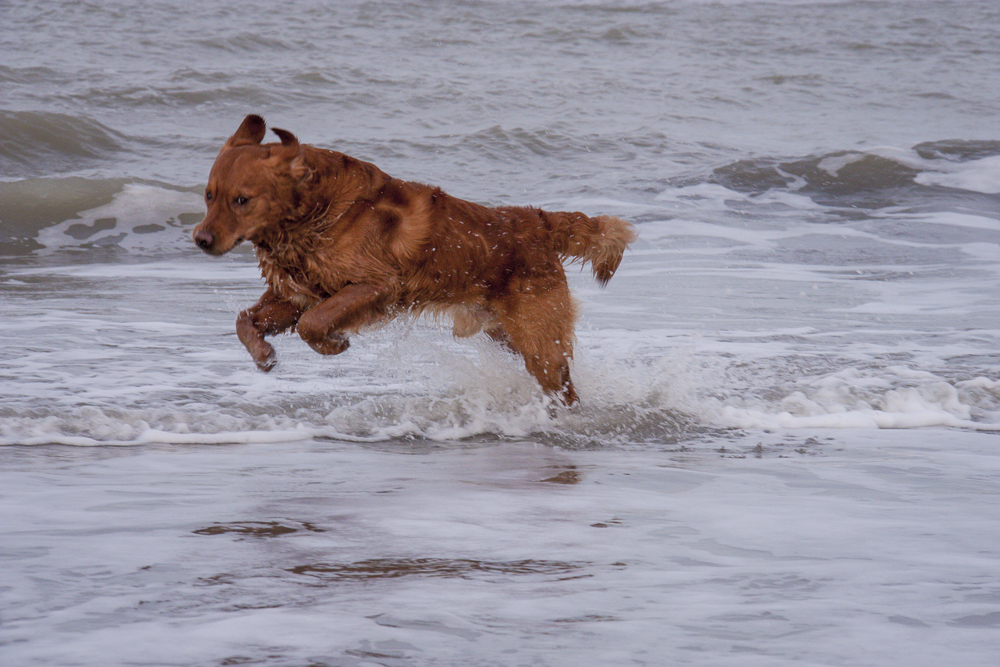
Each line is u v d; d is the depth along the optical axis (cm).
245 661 374
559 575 488
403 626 412
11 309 1455
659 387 1074
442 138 3228
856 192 2822
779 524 596
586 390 1052
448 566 501
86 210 2339
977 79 4981
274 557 512
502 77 4272
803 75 4784
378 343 1289
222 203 870
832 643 397
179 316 1469
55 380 1034
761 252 2166
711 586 472
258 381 1088
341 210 905
